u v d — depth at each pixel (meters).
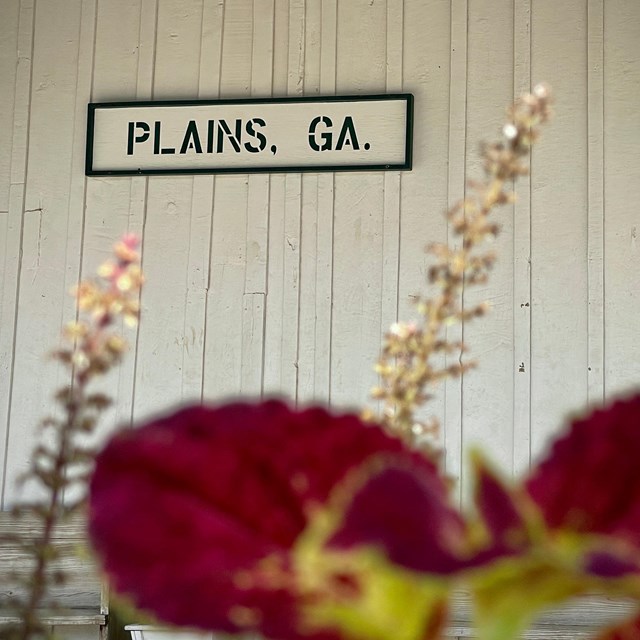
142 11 3.54
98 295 0.44
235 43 3.48
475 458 0.23
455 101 3.33
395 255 3.30
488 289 3.22
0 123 3.54
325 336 3.30
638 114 3.24
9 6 3.58
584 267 3.21
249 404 0.29
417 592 0.25
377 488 0.22
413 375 0.42
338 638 0.25
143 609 0.24
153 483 0.26
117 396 3.34
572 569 0.19
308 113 3.37
